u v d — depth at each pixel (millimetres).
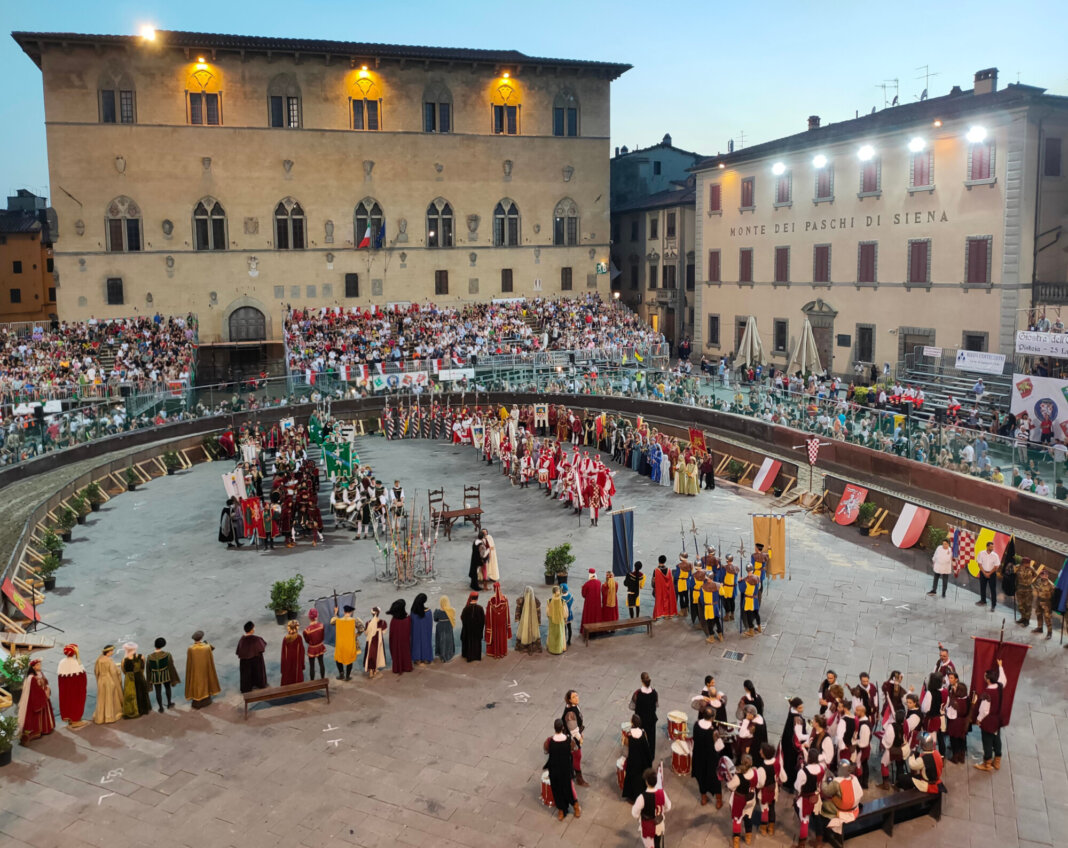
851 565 28859
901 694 17328
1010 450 30078
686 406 48344
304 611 26125
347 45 68688
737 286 62969
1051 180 43250
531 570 29219
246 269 67812
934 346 47656
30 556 29750
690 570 24625
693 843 15547
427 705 20469
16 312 85062
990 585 25219
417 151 70750
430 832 15859
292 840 15711
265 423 53656
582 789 17109
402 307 70562
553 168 74312
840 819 15180
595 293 76062
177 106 65000
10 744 18344
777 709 19672
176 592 27922
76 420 44688
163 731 19547
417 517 35844
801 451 39812
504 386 58375
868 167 50938
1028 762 17703
